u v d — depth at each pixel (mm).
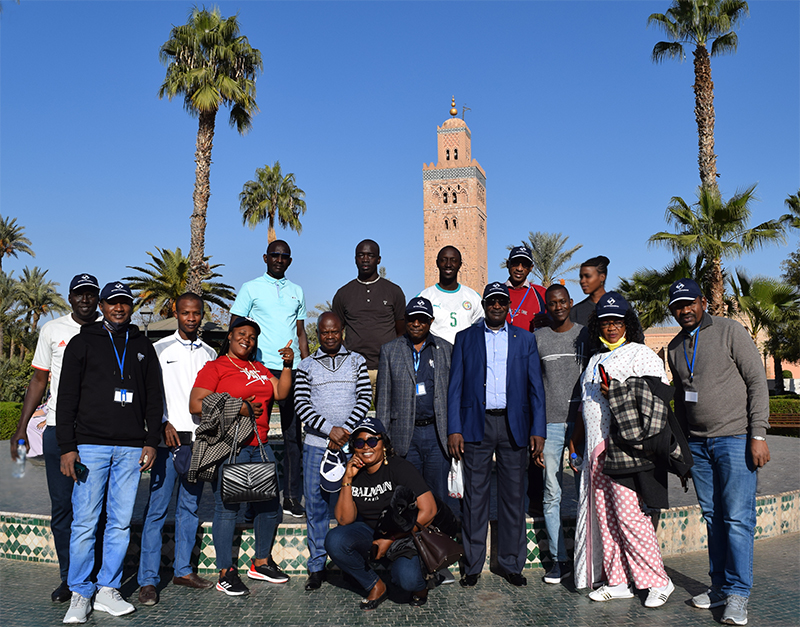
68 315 4703
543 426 4555
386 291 5844
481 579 4750
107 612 4102
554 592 4469
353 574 4242
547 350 4934
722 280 17594
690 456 4059
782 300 20016
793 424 16156
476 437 4570
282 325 5746
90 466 4105
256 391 4562
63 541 4383
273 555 4875
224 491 4207
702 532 5445
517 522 4617
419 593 4219
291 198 40062
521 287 5965
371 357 5793
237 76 19734
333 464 4406
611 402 4129
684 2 18719
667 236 17578
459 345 4762
